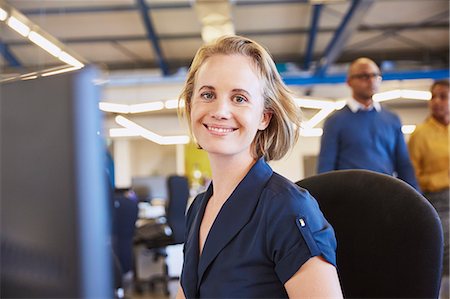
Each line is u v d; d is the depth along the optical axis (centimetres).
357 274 109
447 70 858
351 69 278
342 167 274
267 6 771
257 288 90
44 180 52
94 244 51
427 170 299
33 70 63
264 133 106
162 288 531
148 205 721
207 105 100
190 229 112
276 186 95
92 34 850
